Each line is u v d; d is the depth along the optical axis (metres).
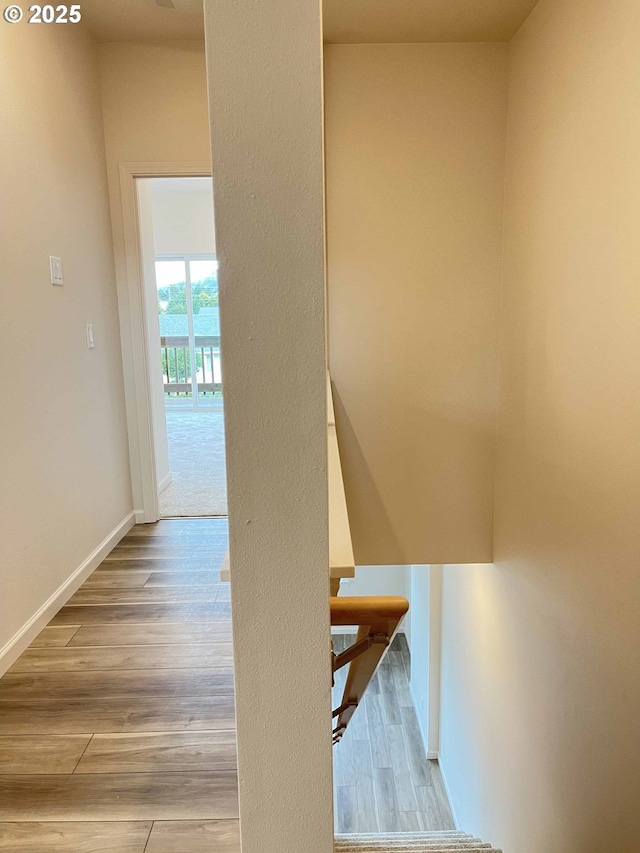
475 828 3.37
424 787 4.25
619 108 1.65
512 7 2.38
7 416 1.88
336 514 1.24
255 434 0.74
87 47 2.66
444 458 3.12
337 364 3.04
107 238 2.88
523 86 2.53
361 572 5.52
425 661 4.64
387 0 2.34
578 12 1.92
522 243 2.57
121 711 1.71
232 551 0.76
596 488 1.81
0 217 1.84
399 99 2.80
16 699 1.76
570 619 2.02
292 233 0.70
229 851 1.29
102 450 2.75
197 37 2.78
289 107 0.68
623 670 1.63
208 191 7.11
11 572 1.91
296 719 0.80
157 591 2.42
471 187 2.87
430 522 3.17
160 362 3.99
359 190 2.88
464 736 3.67
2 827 1.35
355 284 2.97
